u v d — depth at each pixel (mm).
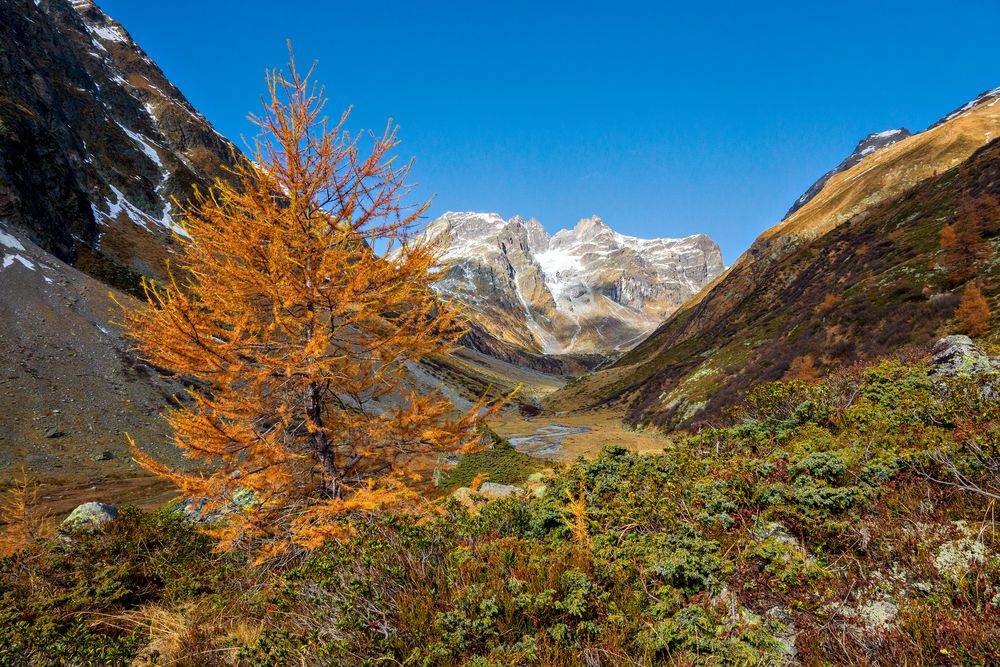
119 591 5996
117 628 5355
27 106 89688
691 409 57594
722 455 6797
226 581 6844
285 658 3498
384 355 8109
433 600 3766
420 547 4531
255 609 5316
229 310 7680
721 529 4828
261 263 7633
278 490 7777
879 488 4699
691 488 5703
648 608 3764
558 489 6777
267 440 7402
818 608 3531
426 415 8125
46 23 133250
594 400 122312
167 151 130750
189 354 6934
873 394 7461
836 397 7891
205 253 7480
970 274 35438
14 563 6453
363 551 4352
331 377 7855
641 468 6742
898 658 2922
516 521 5730
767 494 5070
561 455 56531
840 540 4234
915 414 6250
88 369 46938
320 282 7766
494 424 100188
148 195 111688
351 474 8500
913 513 4207
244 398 7727
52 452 36406
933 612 3146
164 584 6727
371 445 8391
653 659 3248
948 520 4031
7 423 36844
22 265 55031
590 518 5500
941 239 44094
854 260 67938
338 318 7969
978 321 27953
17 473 32656
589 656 3201
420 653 3219
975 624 2898
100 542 7285
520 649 3221
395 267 7766
